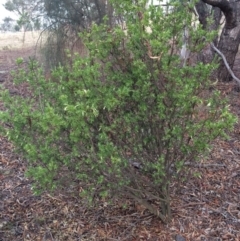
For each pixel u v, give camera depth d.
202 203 3.36
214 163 3.96
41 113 2.58
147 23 2.36
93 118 2.42
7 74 7.36
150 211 3.14
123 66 2.61
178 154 2.77
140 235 3.03
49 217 3.30
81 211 3.34
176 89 2.58
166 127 2.70
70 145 2.63
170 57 2.55
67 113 2.52
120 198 3.27
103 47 2.57
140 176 2.89
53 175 2.57
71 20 7.07
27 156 2.69
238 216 3.21
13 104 2.77
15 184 3.79
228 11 5.98
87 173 2.70
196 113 2.59
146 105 2.61
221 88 5.86
